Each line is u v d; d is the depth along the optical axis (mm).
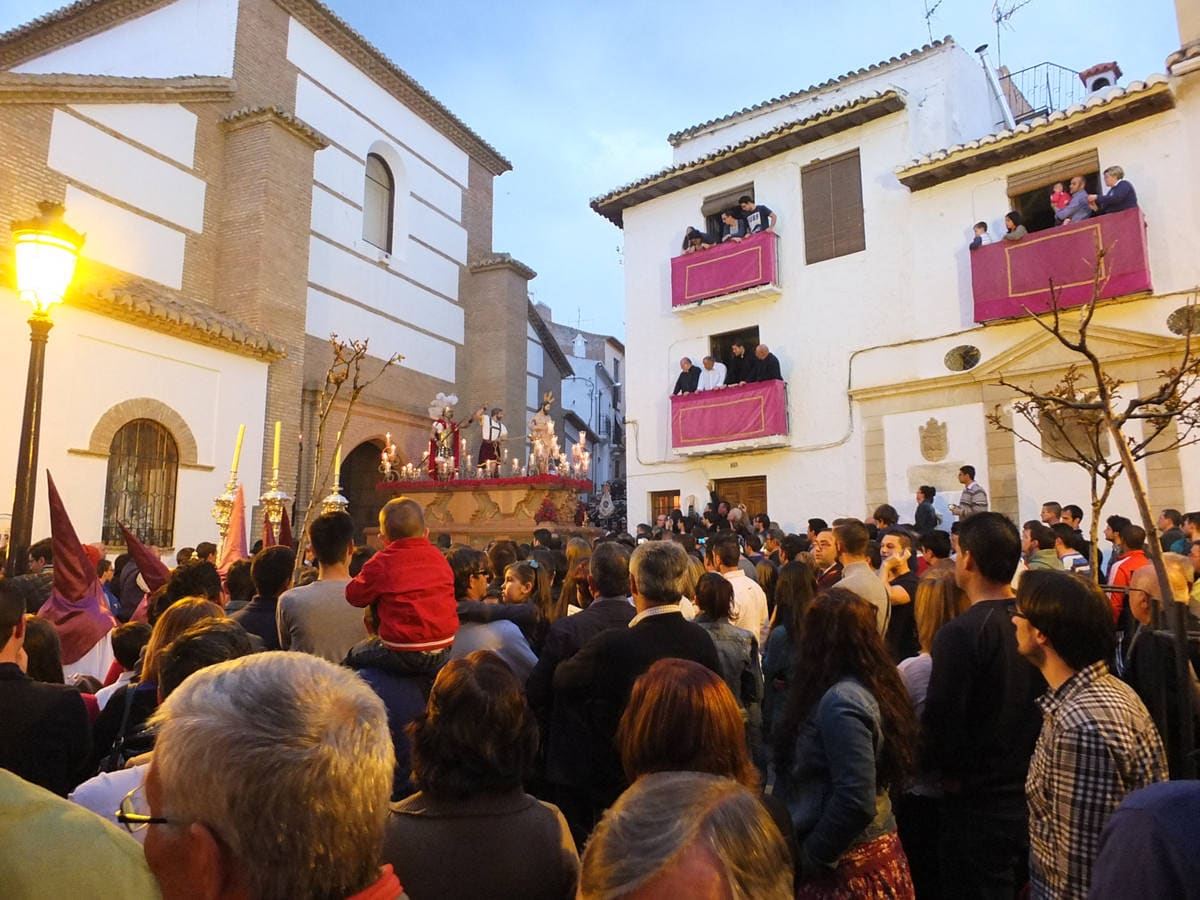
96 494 12406
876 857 2633
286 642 3848
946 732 2988
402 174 20953
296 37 18047
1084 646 2369
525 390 23219
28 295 5902
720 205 17781
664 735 2062
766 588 6844
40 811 1140
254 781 1131
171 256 14992
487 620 4055
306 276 16625
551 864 2021
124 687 3232
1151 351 11844
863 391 15141
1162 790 1136
